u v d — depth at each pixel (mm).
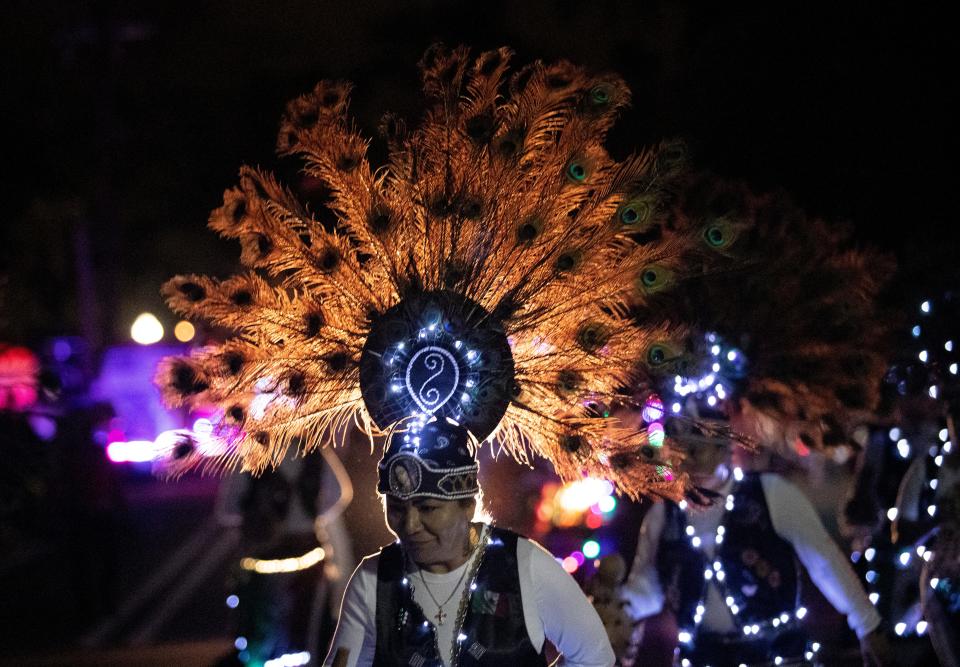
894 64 10203
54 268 21500
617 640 5191
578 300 4484
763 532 5344
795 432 5852
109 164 22828
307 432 4570
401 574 4148
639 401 4887
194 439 4402
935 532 5938
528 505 10367
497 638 4039
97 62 22203
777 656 5324
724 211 4996
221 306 4426
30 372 13766
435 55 4609
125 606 13797
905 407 6348
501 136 4438
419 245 4449
